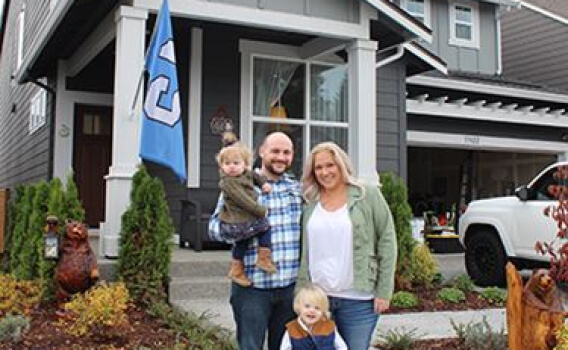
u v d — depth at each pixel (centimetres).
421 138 1322
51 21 844
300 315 336
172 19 896
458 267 1023
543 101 1505
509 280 430
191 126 948
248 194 356
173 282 665
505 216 823
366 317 348
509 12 1911
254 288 357
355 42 878
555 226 745
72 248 578
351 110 885
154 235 619
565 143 1534
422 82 1307
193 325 516
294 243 360
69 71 1049
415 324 582
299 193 369
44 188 638
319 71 1045
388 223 350
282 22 820
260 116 999
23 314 537
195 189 942
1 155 2089
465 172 1789
